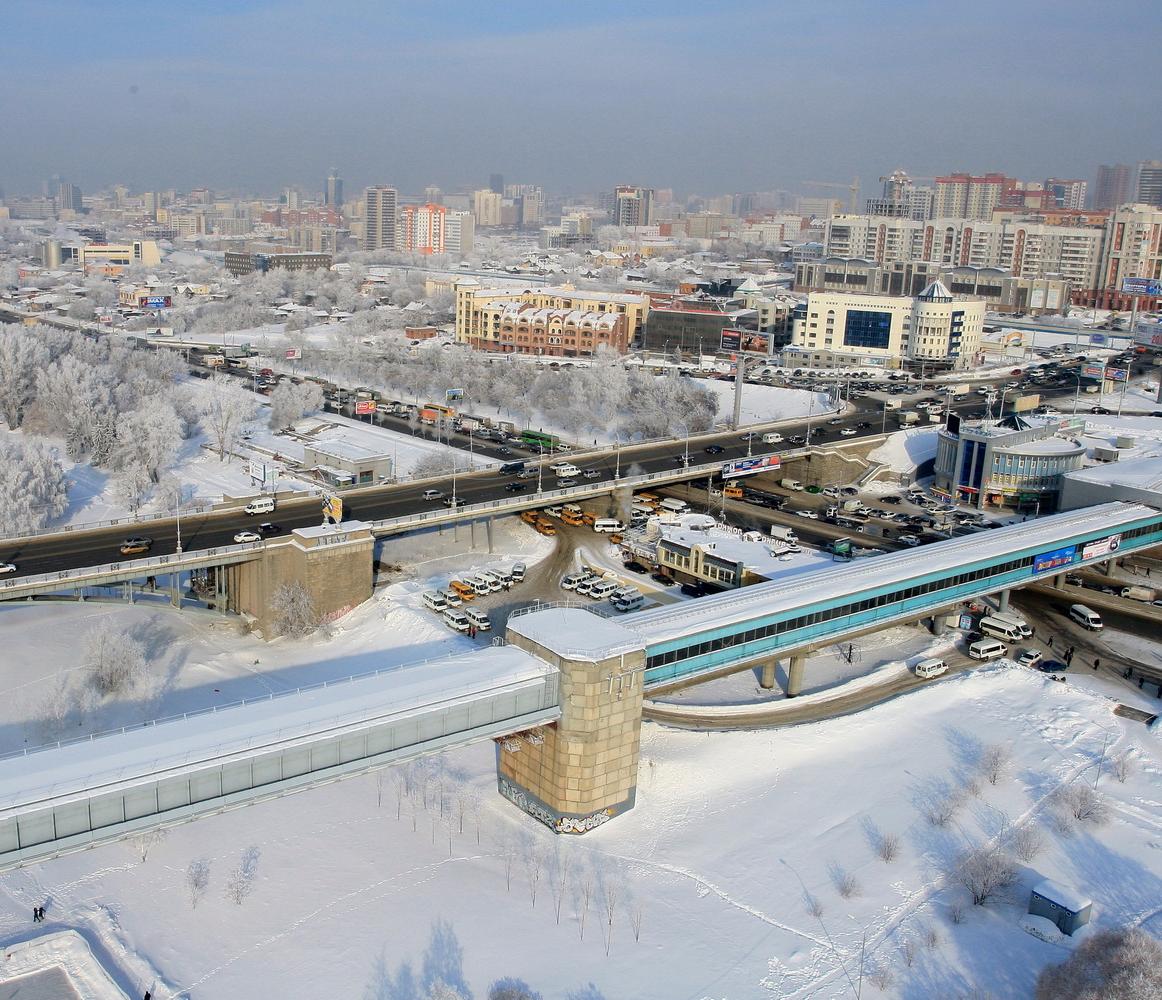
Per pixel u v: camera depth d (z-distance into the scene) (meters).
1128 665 150.00
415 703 98.69
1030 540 160.00
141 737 91.12
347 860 103.31
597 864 103.75
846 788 116.50
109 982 86.56
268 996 86.31
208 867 101.62
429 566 183.00
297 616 152.38
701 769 118.75
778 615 127.88
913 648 154.50
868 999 87.38
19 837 80.62
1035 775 118.81
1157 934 94.62
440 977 88.56
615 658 106.44
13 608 156.38
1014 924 96.31
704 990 87.94
